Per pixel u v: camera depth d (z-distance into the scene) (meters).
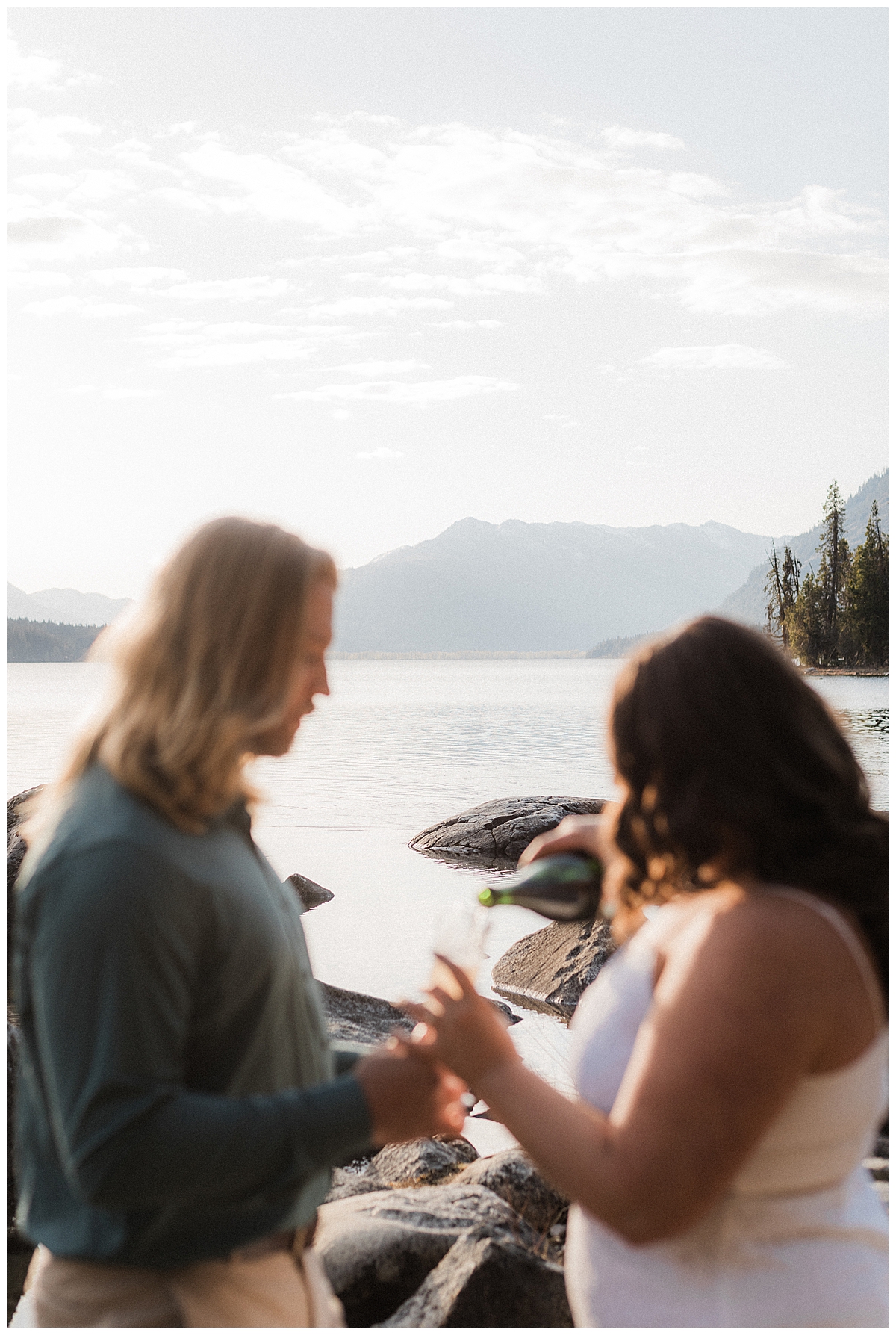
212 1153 1.53
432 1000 1.70
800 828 1.59
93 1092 1.50
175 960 1.58
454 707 63.78
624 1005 1.70
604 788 23.03
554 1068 6.45
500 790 23.03
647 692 1.68
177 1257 1.67
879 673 86.31
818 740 1.64
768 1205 1.58
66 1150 1.54
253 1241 1.73
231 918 1.65
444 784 24.08
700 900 1.65
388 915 11.18
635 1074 1.54
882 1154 3.79
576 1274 1.84
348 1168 4.92
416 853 15.42
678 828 1.62
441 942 1.82
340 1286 3.16
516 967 8.55
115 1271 1.67
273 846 15.98
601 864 2.00
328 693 1.88
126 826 1.58
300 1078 1.83
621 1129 1.51
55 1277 1.71
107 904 1.53
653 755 1.66
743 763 1.60
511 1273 3.07
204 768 1.63
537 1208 4.02
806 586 95.38
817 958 1.51
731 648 1.67
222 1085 1.69
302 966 1.89
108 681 1.73
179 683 1.67
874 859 1.60
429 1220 3.50
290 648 1.72
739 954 1.50
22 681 128.88
